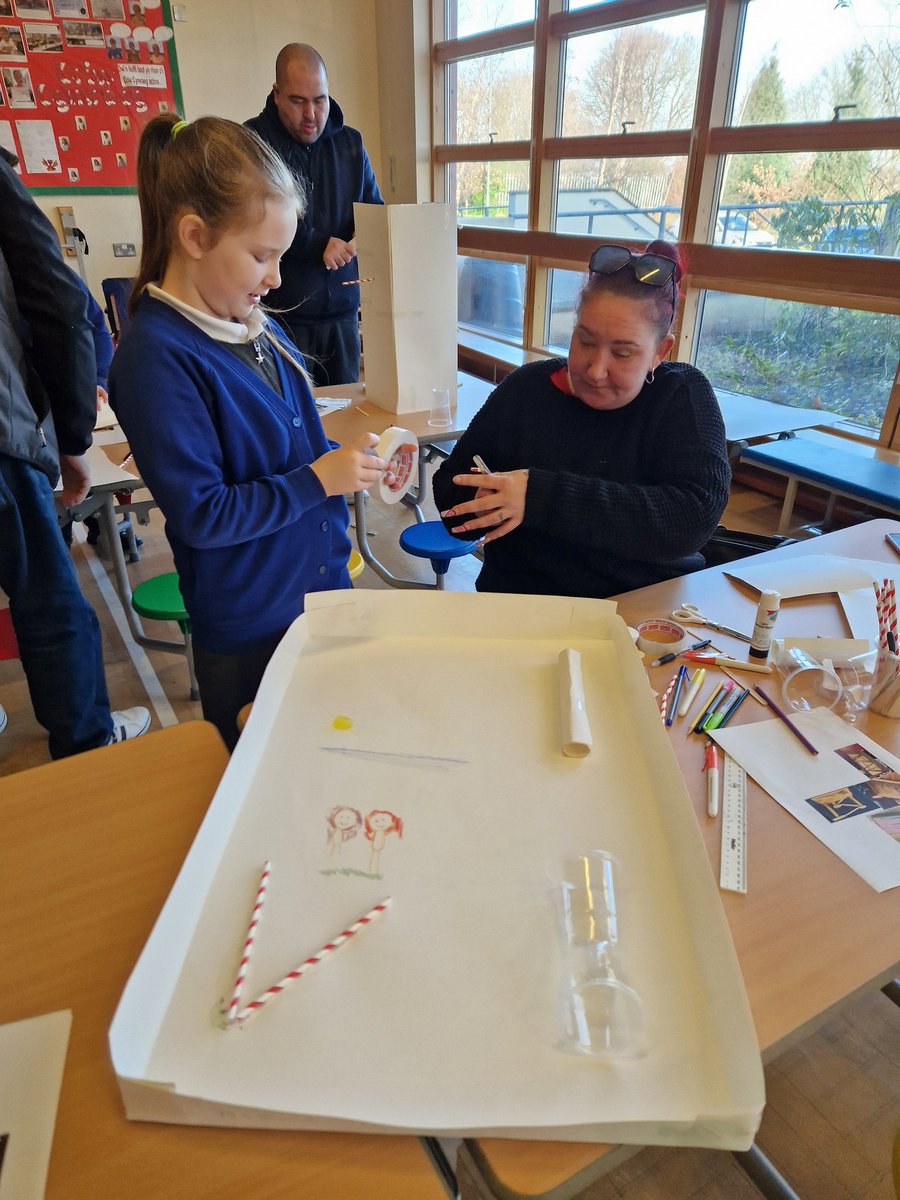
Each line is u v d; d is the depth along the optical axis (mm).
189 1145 484
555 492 1143
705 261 3338
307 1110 468
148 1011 512
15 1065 539
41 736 2107
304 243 2980
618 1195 1117
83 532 3273
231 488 1051
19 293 1504
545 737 803
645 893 622
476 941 580
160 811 778
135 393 974
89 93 4258
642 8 3346
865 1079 1264
